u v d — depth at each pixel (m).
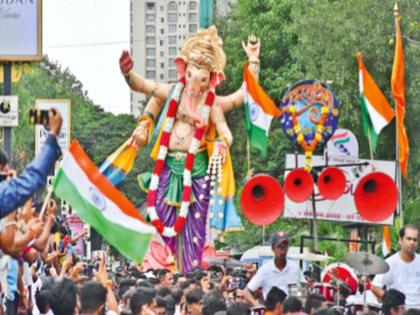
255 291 21.50
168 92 36.53
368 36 46.16
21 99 85.56
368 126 32.28
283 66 60.94
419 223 37.44
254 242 53.88
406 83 45.25
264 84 60.84
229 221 35.81
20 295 20.28
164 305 17.67
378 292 20.27
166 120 35.72
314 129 30.58
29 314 21.70
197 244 35.59
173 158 35.75
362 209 27.77
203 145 36.16
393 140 46.91
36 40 29.58
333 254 40.88
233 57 63.47
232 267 34.59
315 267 32.09
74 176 15.02
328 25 46.81
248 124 33.88
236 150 61.91
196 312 19.86
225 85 64.00
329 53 46.69
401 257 20.16
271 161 59.16
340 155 34.19
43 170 12.84
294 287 20.75
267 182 27.89
